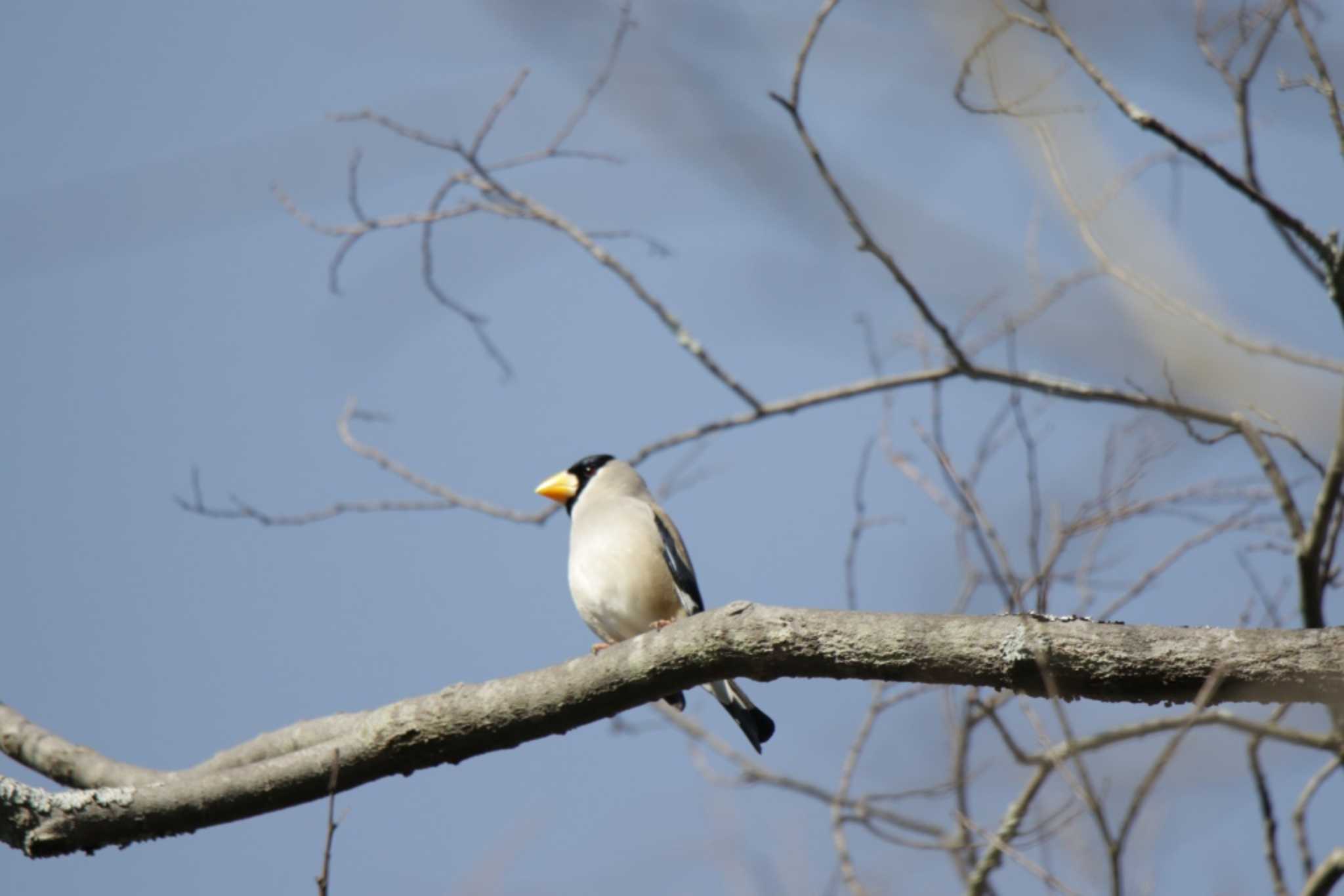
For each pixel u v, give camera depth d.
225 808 8.77
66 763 9.58
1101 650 7.36
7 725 9.81
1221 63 8.19
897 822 13.32
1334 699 6.95
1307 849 11.18
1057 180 6.30
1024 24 6.84
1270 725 10.68
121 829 8.79
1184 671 7.20
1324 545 10.45
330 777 8.77
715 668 8.27
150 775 9.45
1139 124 9.66
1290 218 9.70
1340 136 7.71
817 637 7.98
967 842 12.98
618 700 8.51
